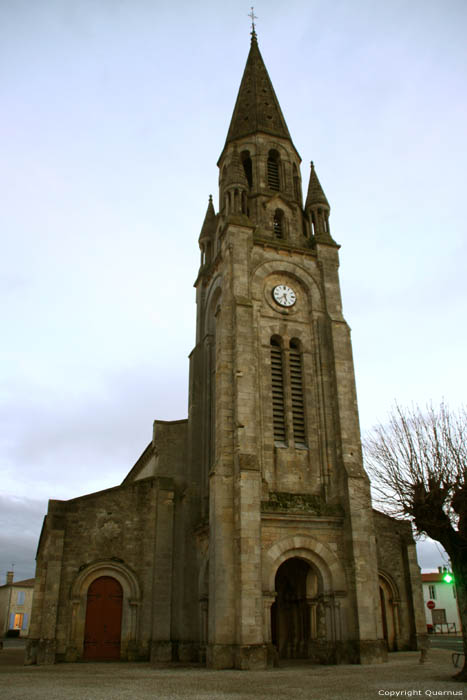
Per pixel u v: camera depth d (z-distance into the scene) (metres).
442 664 25.45
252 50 47.88
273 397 32.53
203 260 42.16
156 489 34.53
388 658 29.05
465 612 20.09
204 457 36.16
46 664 28.97
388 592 36.25
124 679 21.61
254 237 35.56
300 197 42.19
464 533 20.80
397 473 23.59
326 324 35.00
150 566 33.06
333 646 27.33
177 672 24.25
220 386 31.08
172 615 32.88
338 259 37.03
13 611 91.56
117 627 31.69
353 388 33.22
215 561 27.14
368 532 29.17
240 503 27.42
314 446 31.98
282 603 32.78
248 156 41.88
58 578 30.91
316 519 29.05
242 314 32.00
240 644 25.23
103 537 32.88
